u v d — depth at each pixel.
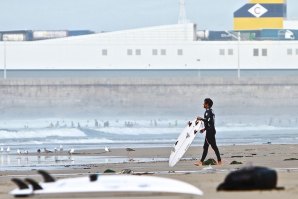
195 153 108.44
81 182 44.22
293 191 47.19
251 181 46.97
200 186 53.59
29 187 44.09
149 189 43.00
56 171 77.06
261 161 83.88
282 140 178.38
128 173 69.88
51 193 43.31
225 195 45.81
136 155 111.81
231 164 78.94
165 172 69.38
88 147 147.38
